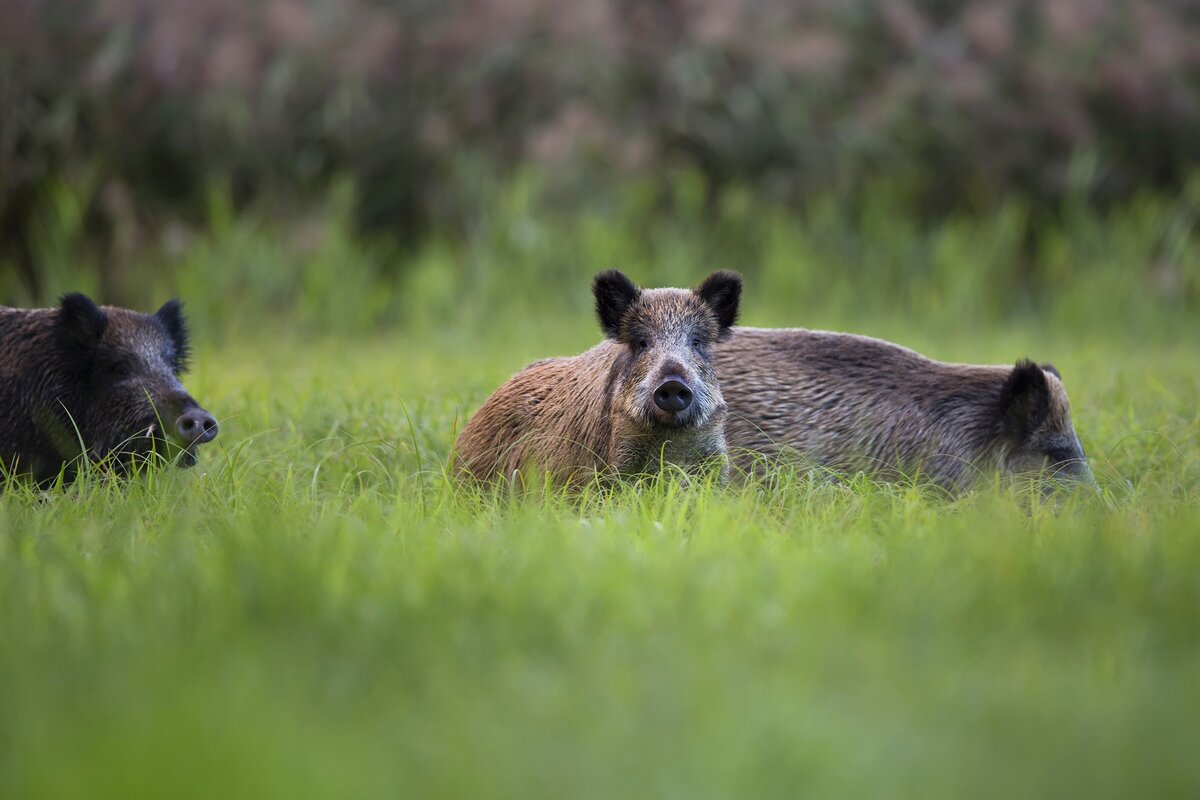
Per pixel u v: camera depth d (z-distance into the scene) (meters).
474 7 38.16
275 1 36.69
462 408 17.31
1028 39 40.66
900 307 34.31
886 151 38.03
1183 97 39.66
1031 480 13.81
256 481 13.20
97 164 33.66
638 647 7.86
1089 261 35.47
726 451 13.98
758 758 6.45
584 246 33.47
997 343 29.84
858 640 8.13
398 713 7.04
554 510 11.85
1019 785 6.32
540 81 37.84
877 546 10.61
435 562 9.34
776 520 12.05
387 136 36.56
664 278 33.34
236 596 8.42
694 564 9.44
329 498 12.67
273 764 6.18
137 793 6.02
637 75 38.66
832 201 36.09
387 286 33.84
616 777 6.34
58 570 9.53
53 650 7.81
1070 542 10.16
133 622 8.23
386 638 7.91
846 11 40.03
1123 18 41.03
